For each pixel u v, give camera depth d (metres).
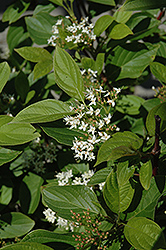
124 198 0.78
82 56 1.02
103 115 0.83
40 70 0.95
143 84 1.52
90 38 0.95
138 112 1.08
